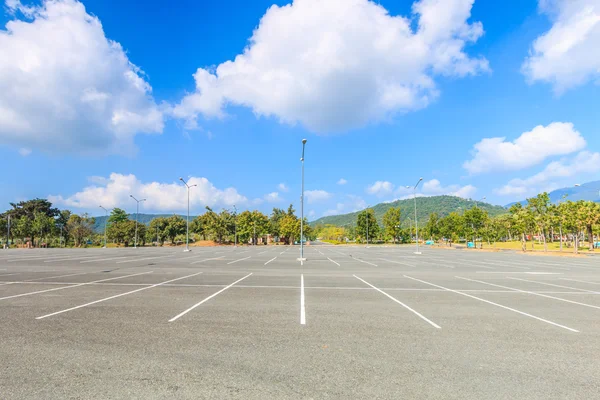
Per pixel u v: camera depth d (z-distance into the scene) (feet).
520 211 159.43
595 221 136.36
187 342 19.95
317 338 20.97
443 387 14.26
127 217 357.82
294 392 13.64
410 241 350.43
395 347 19.43
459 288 42.80
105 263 82.79
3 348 18.70
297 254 136.15
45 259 98.37
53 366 16.19
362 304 31.81
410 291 39.93
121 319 25.35
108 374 15.29
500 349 19.29
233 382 14.55
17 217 309.63
